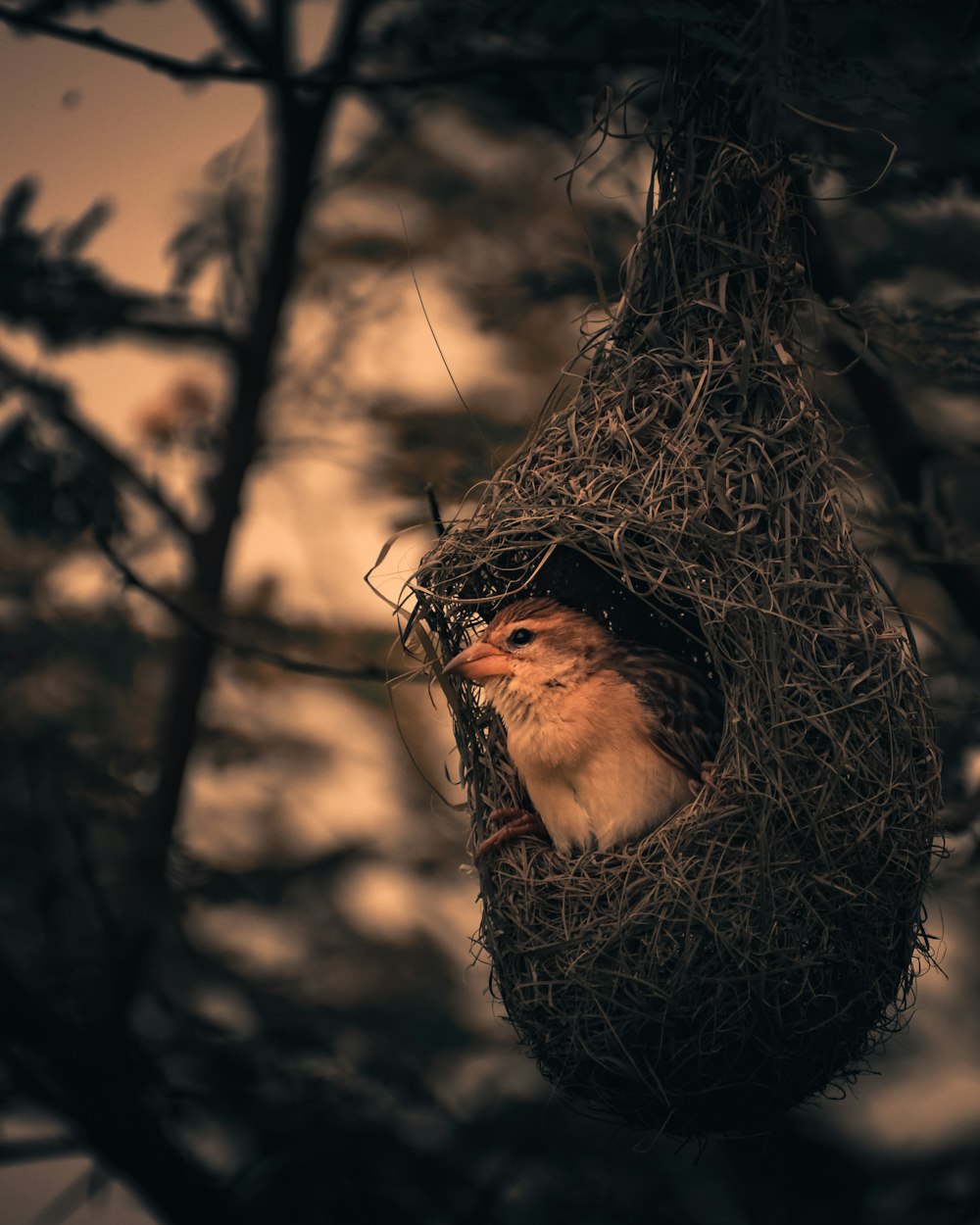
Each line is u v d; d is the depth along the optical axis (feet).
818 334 16.98
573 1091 14.10
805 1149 21.09
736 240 14.23
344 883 24.06
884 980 13.70
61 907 21.29
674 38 14.29
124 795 20.75
